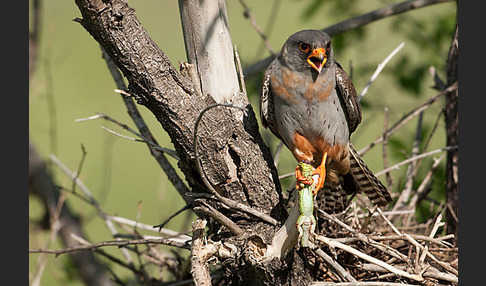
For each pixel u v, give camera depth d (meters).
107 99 19.08
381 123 15.38
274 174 8.91
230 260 8.18
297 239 8.14
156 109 8.20
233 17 19.45
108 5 7.62
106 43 7.84
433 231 8.64
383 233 9.65
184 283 9.69
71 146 17.20
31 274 10.30
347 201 10.12
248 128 8.76
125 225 11.20
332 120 9.40
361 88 12.52
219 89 8.72
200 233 7.98
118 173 17.30
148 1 24.30
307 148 9.66
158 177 17.03
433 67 11.68
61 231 11.04
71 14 20.66
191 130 8.24
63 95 19.11
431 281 8.29
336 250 8.83
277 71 9.32
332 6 13.10
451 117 10.77
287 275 8.44
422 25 12.63
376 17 11.07
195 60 8.74
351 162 9.86
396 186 11.81
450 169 10.70
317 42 8.96
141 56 7.89
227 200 8.40
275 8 11.94
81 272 10.99
